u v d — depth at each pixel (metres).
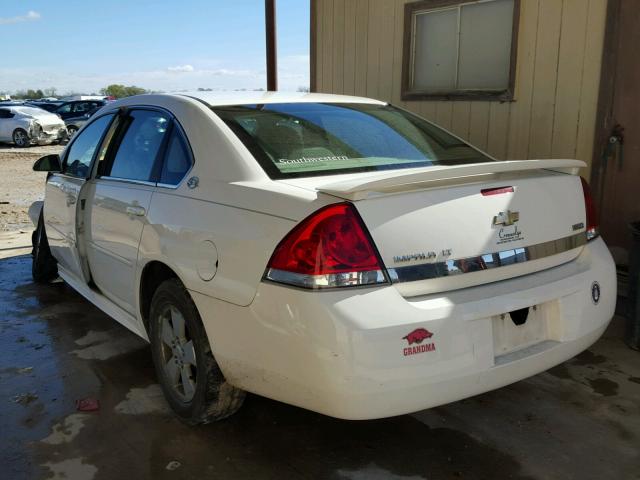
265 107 3.20
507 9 5.22
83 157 4.18
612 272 2.86
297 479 2.56
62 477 2.59
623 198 4.50
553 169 2.80
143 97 3.63
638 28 4.25
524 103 5.11
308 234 2.19
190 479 2.57
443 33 5.80
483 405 3.12
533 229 2.54
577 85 4.71
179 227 2.75
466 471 2.59
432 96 5.86
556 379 3.37
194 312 2.71
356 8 6.50
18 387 3.40
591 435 2.83
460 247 2.31
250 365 2.41
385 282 2.17
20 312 4.65
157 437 2.88
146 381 3.46
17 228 8.12
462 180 2.40
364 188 2.12
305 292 2.16
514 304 2.36
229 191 2.59
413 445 2.79
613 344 3.79
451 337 2.21
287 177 2.62
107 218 3.49
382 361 2.11
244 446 2.80
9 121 21.09
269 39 7.39
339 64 6.82
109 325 4.36
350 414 2.17
